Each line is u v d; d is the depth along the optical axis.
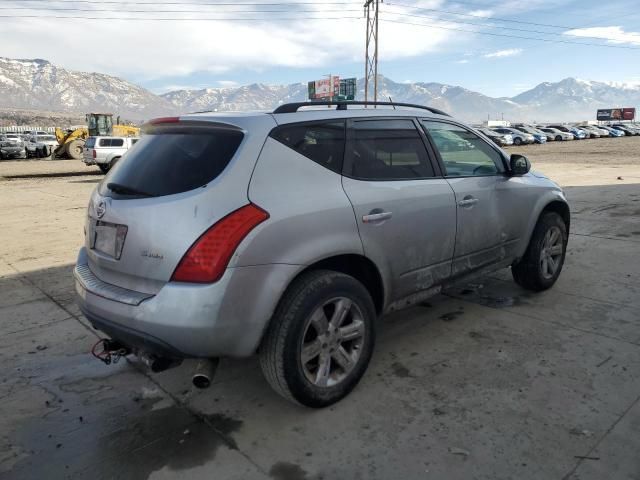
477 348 3.73
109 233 2.82
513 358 3.55
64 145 34.75
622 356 3.53
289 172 2.83
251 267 2.57
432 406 2.99
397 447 2.64
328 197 2.91
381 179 3.26
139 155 3.00
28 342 4.07
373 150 3.29
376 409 2.98
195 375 2.67
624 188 12.32
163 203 2.60
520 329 4.04
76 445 2.75
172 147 2.89
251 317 2.59
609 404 2.95
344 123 3.20
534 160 23.88
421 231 3.41
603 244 6.66
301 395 2.83
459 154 3.92
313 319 2.82
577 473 2.40
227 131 2.81
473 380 3.28
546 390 3.12
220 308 2.50
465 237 3.79
